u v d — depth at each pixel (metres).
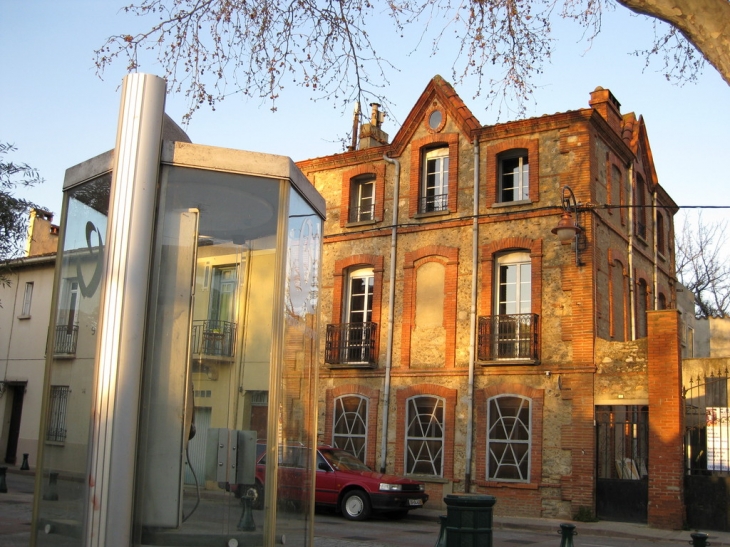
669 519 17.70
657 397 18.45
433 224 22.72
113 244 5.09
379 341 23.06
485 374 21.02
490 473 20.50
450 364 21.61
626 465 19.33
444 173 23.25
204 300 5.39
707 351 31.84
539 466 19.78
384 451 22.09
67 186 6.06
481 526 8.02
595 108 21.78
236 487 5.29
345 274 24.38
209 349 5.40
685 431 18.58
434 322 22.23
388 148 24.08
